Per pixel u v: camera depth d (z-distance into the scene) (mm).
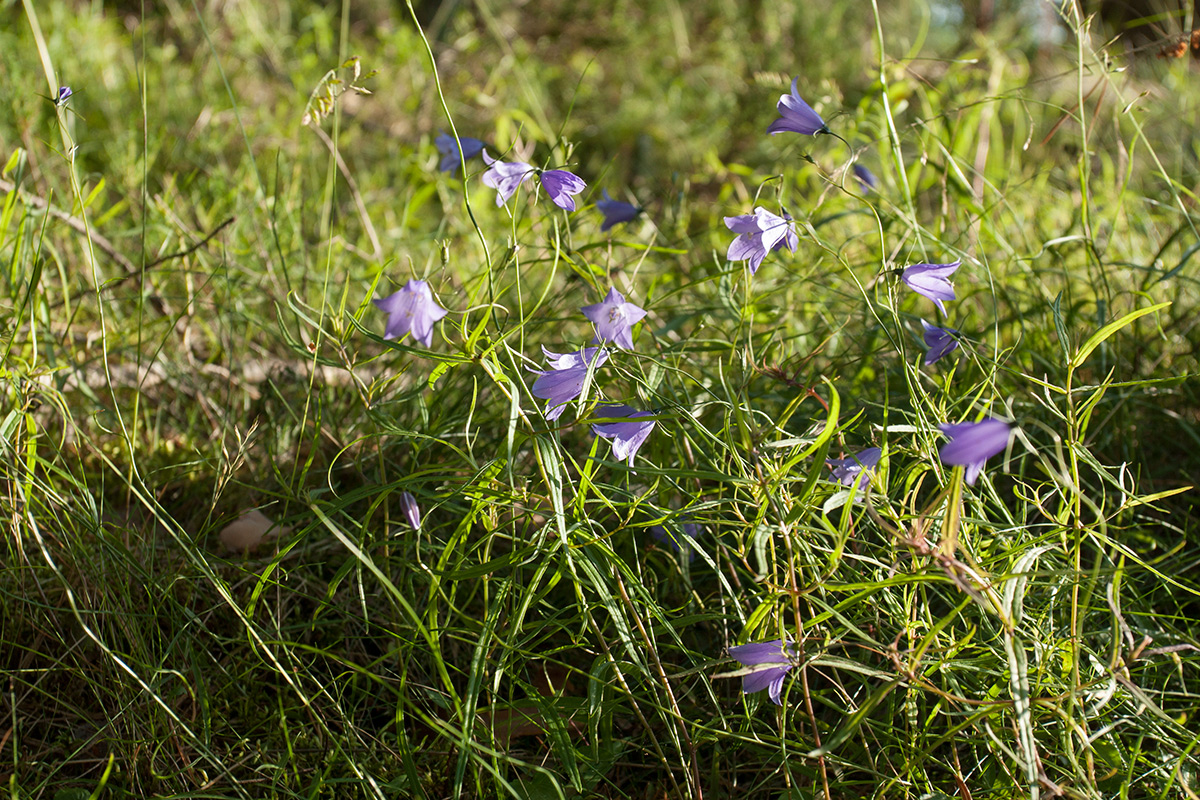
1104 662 810
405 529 862
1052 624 817
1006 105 1926
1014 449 957
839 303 1066
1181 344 1100
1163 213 1272
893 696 814
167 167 1549
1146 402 991
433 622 796
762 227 834
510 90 2285
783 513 785
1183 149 1546
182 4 2420
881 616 835
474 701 764
